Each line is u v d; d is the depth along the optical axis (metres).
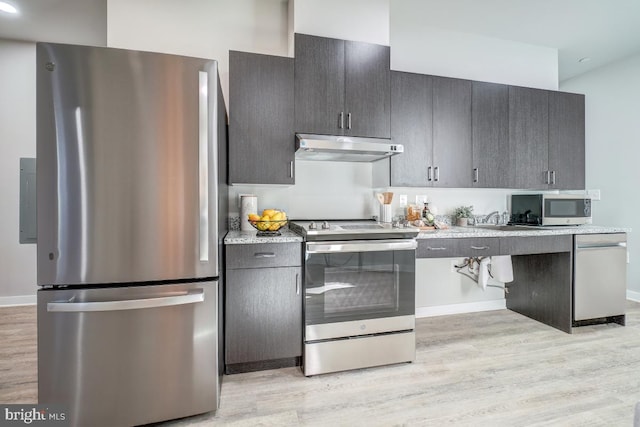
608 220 3.72
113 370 1.45
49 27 2.95
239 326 1.93
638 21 2.84
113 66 1.41
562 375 1.98
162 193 1.48
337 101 2.33
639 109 3.42
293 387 1.86
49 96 1.37
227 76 2.43
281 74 2.23
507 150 2.83
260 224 2.09
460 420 1.57
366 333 2.05
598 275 2.70
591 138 3.90
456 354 2.27
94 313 1.42
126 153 1.43
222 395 1.78
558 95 3.00
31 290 3.33
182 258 1.52
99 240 1.42
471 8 2.67
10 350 2.28
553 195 2.79
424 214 2.85
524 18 2.82
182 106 1.50
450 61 3.03
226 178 2.15
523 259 3.06
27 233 3.25
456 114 2.69
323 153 2.38
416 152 2.58
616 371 2.03
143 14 2.28
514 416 1.60
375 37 2.46
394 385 1.88
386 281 2.08
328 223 2.50
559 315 2.71
